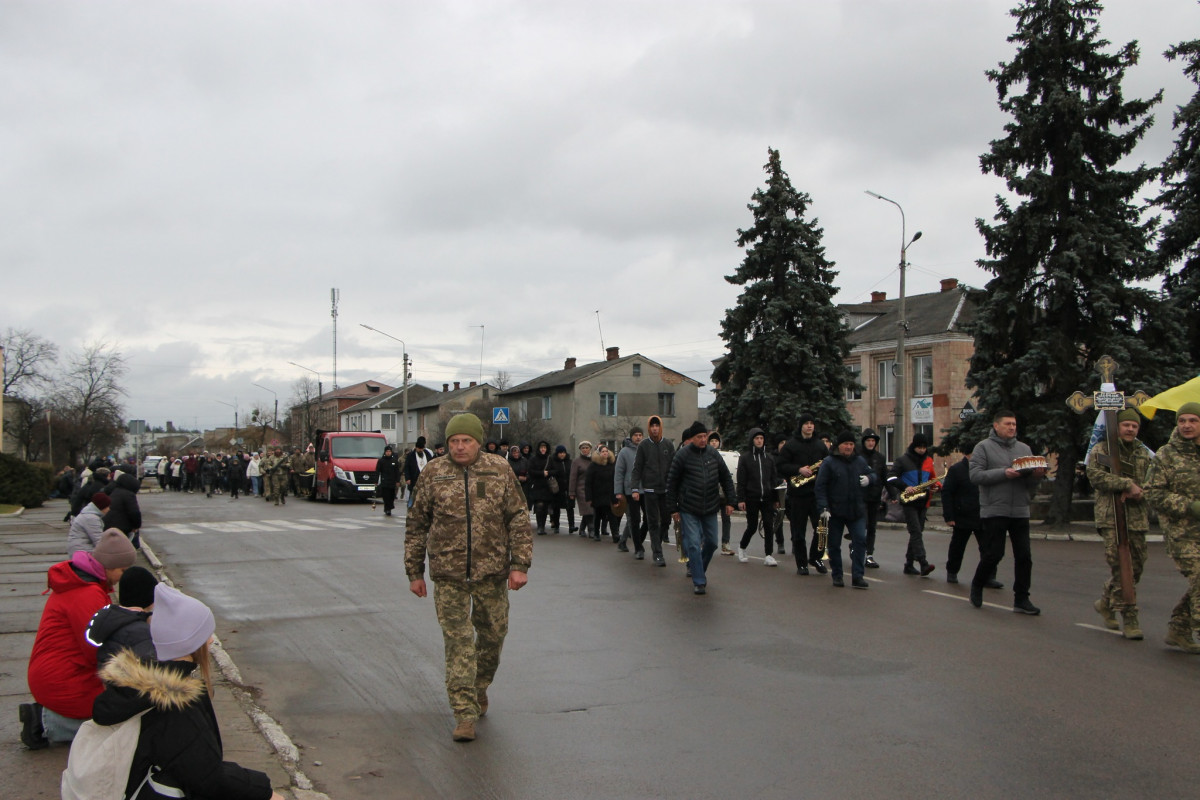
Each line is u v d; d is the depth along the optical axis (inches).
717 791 179.6
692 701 241.6
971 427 843.4
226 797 129.0
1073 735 209.9
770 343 1226.0
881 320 1865.2
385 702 247.4
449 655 218.2
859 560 423.8
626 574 471.5
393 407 3639.3
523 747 208.4
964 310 1617.9
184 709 127.5
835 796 175.9
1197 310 864.3
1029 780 182.5
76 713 198.8
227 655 295.7
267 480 1283.2
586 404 2356.1
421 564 226.2
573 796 179.2
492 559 219.6
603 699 245.1
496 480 221.8
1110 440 319.0
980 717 223.8
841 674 266.1
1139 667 271.7
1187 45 872.3
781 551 576.7
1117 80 780.0
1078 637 313.9
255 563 529.0
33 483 1175.6
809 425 493.7
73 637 199.5
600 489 642.8
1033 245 789.2
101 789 123.9
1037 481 362.3
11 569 516.7
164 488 2027.6
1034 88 813.2
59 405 2541.8
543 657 291.3
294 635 332.8
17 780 182.9
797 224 1245.7
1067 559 560.1
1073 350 784.3
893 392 1713.8
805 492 468.8
